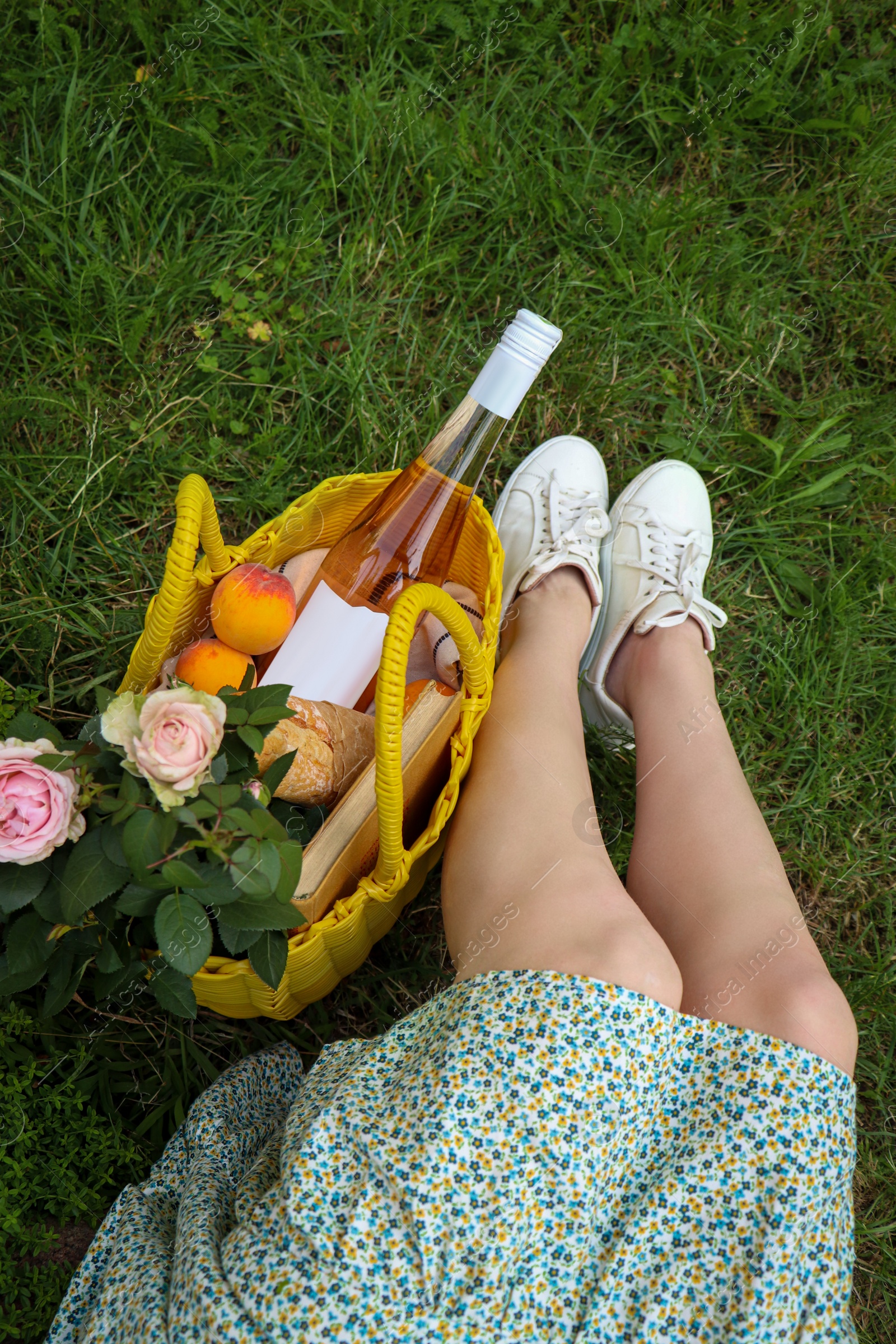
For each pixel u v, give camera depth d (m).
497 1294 0.73
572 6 1.63
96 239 1.48
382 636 1.08
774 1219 0.76
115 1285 0.81
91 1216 1.07
